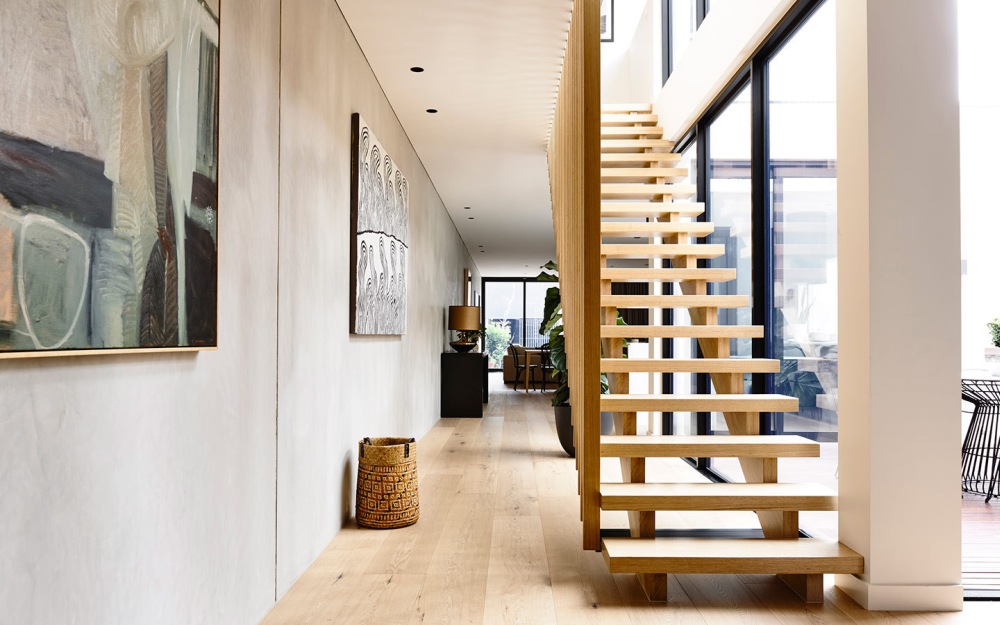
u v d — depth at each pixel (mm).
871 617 2557
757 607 2650
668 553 2693
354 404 3869
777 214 4121
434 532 3568
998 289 3461
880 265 2666
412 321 6141
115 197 1505
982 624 2498
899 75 2680
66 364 1409
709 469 5336
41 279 1273
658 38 6836
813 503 2898
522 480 4840
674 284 6648
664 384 6891
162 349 1705
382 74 4492
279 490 2670
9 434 1255
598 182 3068
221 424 2145
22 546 1286
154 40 1660
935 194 2670
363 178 3934
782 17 3846
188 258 1839
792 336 3918
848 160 2822
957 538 2633
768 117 4270
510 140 6070
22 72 1222
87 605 1474
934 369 2652
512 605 2621
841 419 2869
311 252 3082
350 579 2879
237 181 2258
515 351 14320
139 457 1676
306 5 3010
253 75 2391
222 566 2150
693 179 6051
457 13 3635
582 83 3141
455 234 11125
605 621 2486
